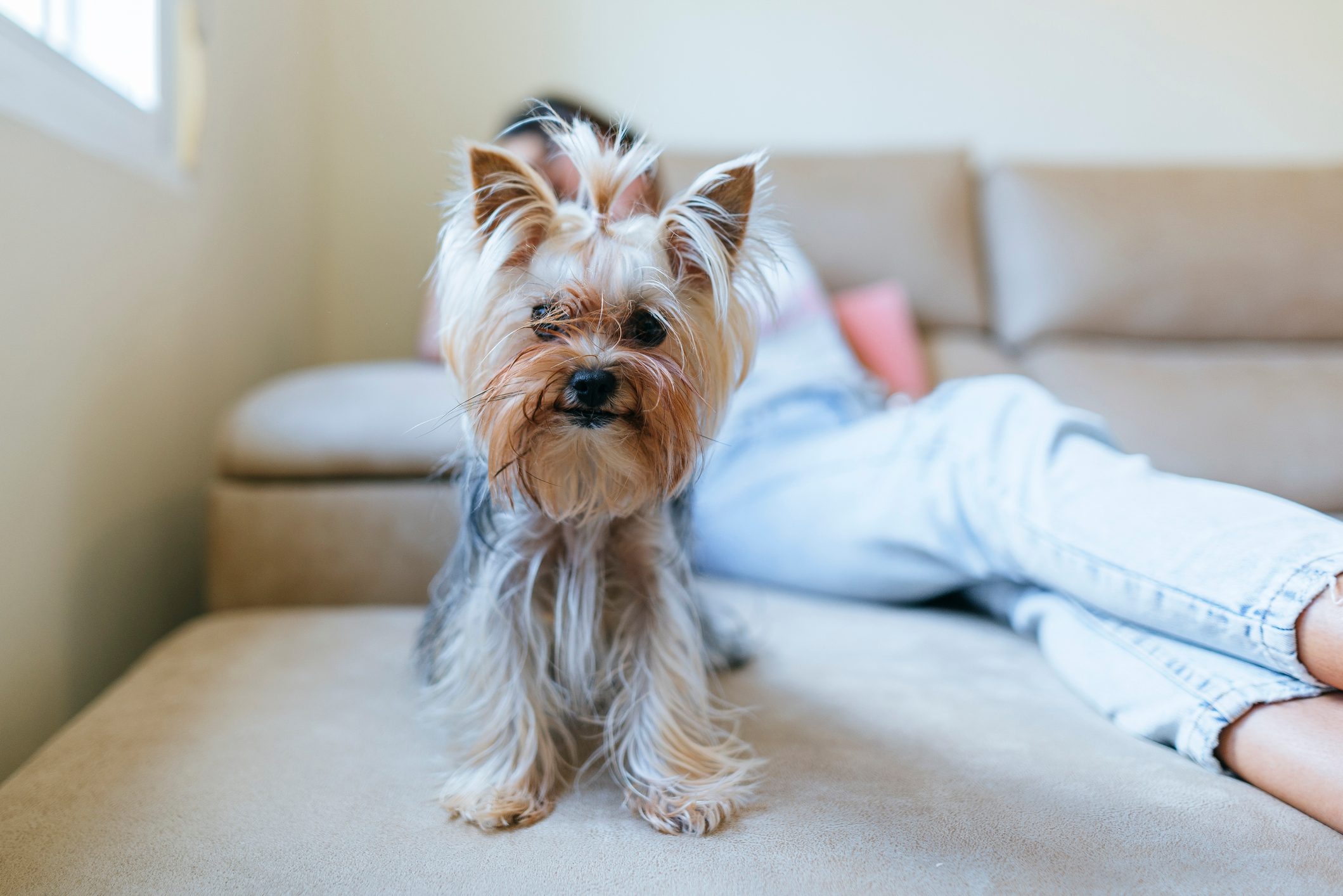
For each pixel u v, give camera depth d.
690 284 1.10
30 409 1.26
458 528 1.54
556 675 1.13
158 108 1.70
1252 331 2.35
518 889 0.79
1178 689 1.04
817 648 1.41
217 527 1.61
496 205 1.05
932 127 2.71
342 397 1.65
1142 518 1.12
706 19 2.65
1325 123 2.71
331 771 1.01
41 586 1.30
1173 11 2.69
